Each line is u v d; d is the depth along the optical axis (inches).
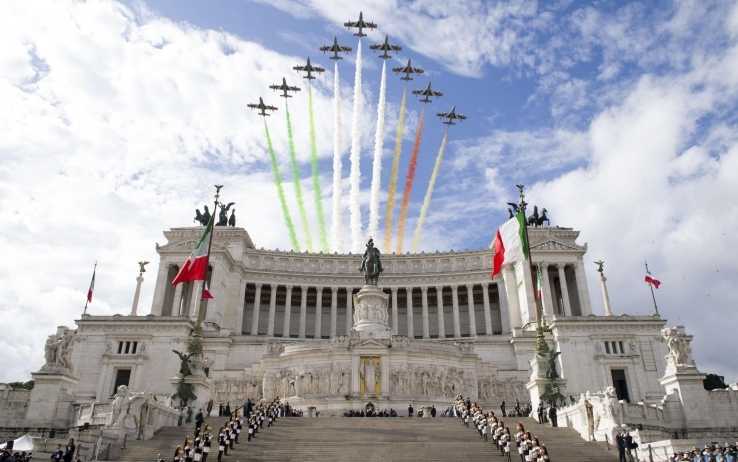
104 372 3176.7
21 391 2081.7
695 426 1924.2
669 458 1365.7
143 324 3316.9
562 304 4042.8
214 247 4087.1
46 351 2113.7
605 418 1587.1
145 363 3221.0
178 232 4471.0
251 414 1788.9
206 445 1381.6
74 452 1358.3
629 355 3203.7
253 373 2989.7
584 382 3171.8
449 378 2773.1
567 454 1467.8
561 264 4106.8
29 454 1398.9
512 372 3122.5
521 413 2481.5
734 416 1952.5
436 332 4616.1
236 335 3754.9
